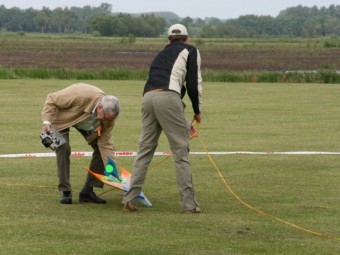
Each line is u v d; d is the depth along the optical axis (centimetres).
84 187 1501
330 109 3703
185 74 1402
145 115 1411
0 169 1873
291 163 2044
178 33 1438
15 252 1117
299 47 15450
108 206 1473
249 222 1343
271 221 1355
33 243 1170
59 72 5925
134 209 1422
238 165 2002
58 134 1445
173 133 1399
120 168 1853
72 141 2436
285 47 15375
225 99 4225
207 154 2055
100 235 1227
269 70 7906
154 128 1414
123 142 2456
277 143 2481
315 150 2327
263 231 1279
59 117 1452
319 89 5075
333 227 1318
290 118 3272
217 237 1230
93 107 1445
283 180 1789
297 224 1337
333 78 5975
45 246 1153
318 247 1182
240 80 5947
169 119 1389
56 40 18525
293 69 8194
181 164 1412
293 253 1145
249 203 1518
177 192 1627
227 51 12950
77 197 1554
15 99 3962
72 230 1256
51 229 1259
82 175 1820
